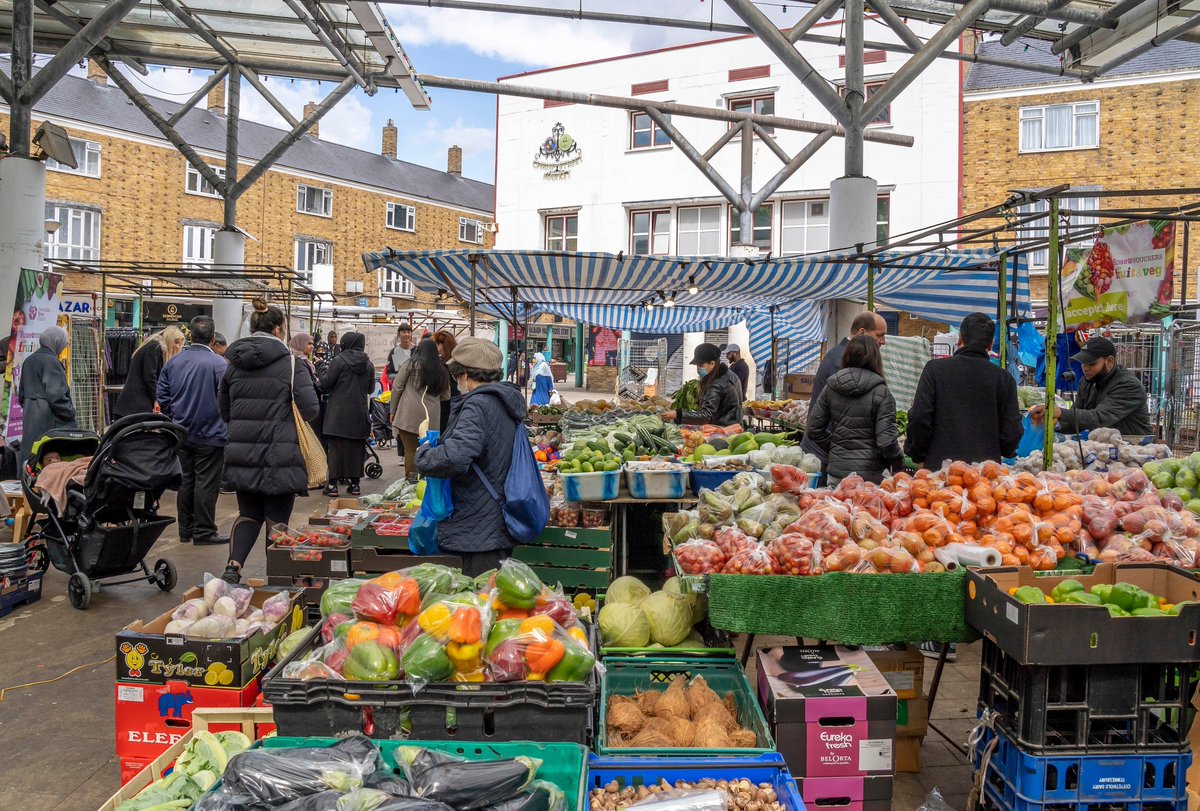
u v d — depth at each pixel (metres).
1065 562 3.50
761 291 9.55
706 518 3.82
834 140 20.62
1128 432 6.59
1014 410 4.86
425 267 7.29
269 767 2.13
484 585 3.05
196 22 9.95
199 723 2.82
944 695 4.36
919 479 3.87
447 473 3.64
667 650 3.45
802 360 16.36
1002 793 2.88
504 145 24.62
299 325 20.64
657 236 23.19
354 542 4.59
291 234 31.45
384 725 2.49
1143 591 2.97
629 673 3.36
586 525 4.77
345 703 2.49
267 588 3.92
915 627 3.21
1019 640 2.71
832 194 8.09
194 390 6.96
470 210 38.53
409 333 10.65
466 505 3.83
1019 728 2.78
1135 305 4.61
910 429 4.95
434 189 39.06
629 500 4.86
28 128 8.32
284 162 31.44
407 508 5.04
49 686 4.25
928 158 19.53
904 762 3.47
